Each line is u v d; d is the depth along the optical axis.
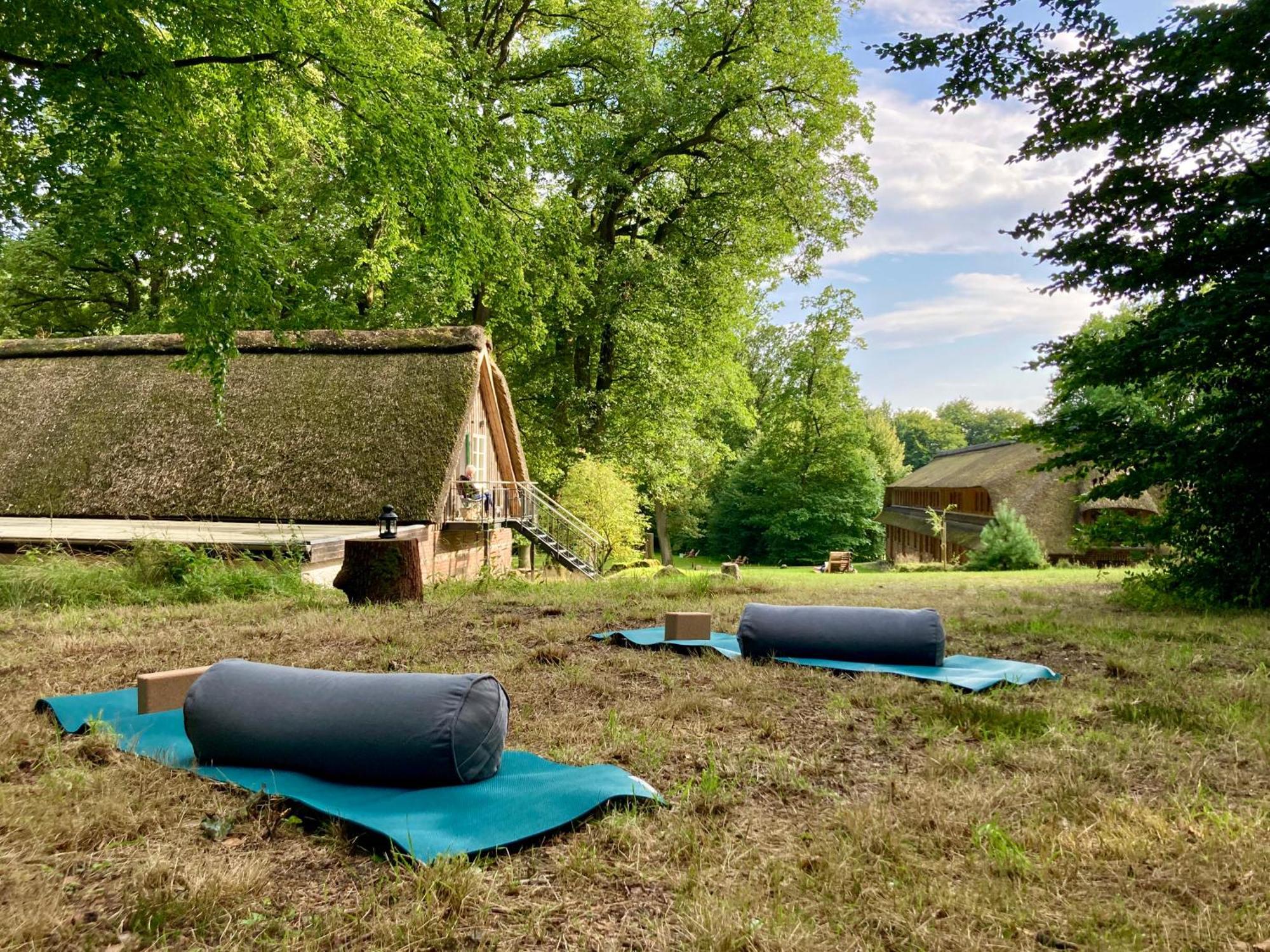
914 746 4.35
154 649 6.92
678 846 2.96
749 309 31.00
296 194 23.41
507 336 26.97
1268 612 10.48
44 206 10.52
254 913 2.52
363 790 3.59
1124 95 11.04
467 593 11.83
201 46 11.33
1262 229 10.74
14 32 9.45
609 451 27.81
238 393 19.64
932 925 2.47
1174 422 12.13
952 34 11.25
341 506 17.14
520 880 2.74
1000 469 38.12
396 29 14.84
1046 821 3.25
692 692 5.42
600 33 23.88
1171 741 4.38
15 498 18.16
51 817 3.12
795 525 51.44
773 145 24.72
